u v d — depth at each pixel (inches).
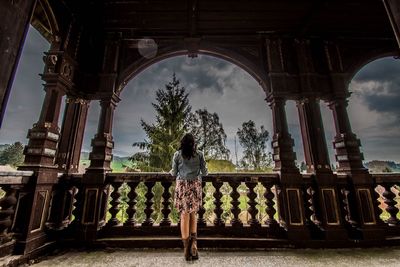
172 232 133.5
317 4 142.1
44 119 122.0
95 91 153.3
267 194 140.9
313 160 143.9
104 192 136.7
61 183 134.0
